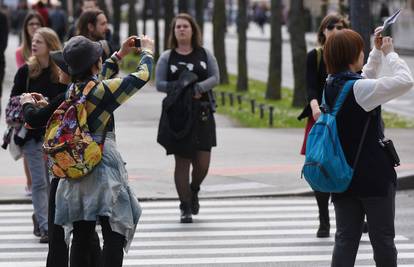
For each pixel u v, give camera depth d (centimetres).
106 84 1270
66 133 1260
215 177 2608
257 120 3953
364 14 2823
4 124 3650
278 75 4862
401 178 2502
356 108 1308
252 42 10881
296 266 1686
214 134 2055
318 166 1304
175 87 1992
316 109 1775
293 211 2206
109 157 1275
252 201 2339
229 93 4606
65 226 1285
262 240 1900
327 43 1343
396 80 1285
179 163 2041
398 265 1692
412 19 8656
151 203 2308
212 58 2059
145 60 1298
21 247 1864
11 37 11050
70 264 1330
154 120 4012
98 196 1262
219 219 2114
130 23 8344
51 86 1855
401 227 2028
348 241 1328
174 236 1941
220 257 1759
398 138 3412
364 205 1318
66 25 7325
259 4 15638
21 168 2761
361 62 1341
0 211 2234
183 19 2042
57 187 1300
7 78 5566
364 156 1308
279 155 2995
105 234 1283
